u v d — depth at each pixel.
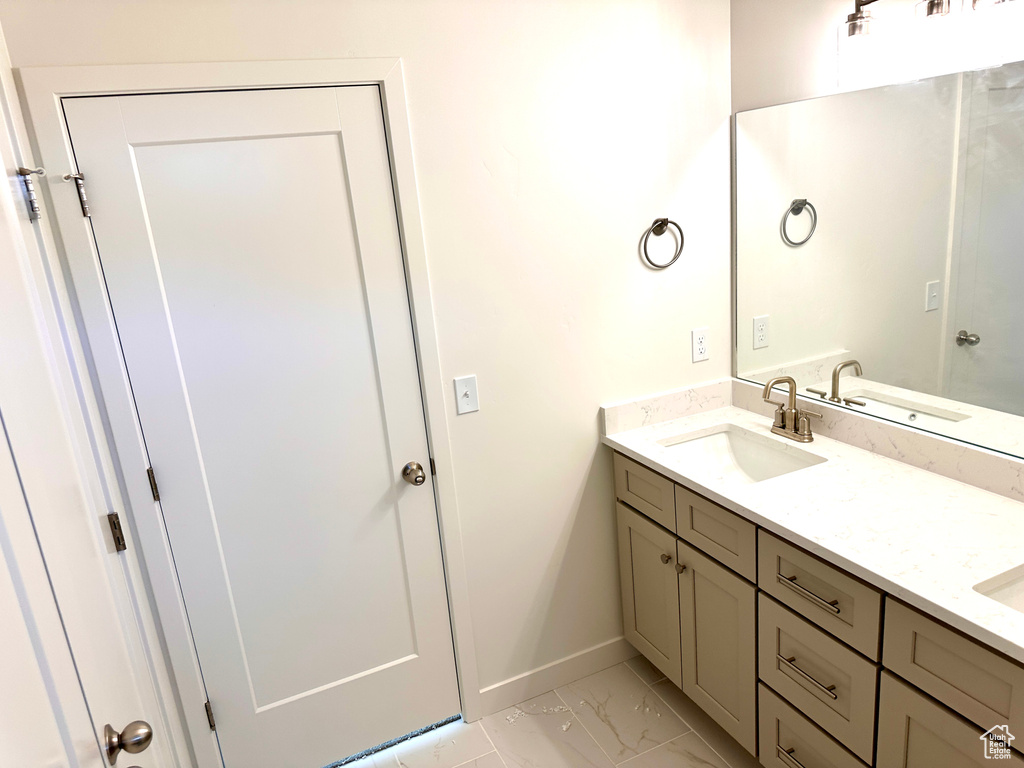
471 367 1.92
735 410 2.32
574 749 2.01
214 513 1.72
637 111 1.97
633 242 2.06
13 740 0.59
